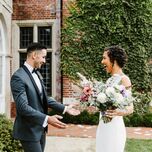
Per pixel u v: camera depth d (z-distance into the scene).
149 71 12.59
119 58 4.32
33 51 4.16
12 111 12.95
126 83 4.25
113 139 4.32
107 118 4.21
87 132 10.05
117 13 12.14
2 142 6.03
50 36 13.12
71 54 12.55
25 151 4.16
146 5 12.23
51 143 8.28
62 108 4.47
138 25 12.34
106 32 12.36
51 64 13.04
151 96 12.53
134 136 9.47
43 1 13.02
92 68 12.46
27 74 4.11
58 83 12.82
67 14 12.91
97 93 4.01
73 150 7.57
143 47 12.35
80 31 12.48
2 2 11.22
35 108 4.09
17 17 13.11
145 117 11.52
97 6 12.19
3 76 11.86
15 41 13.11
